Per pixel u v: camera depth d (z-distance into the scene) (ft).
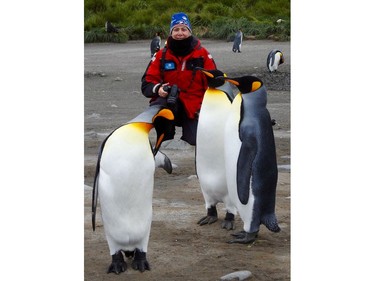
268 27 51.49
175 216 15.76
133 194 11.98
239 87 13.37
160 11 58.23
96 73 39.29
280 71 37.58
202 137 14.40
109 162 11.90
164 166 14.19
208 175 14.70
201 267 12.80
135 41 54.44
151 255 13.35
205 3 57.93
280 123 26.66
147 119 12.07
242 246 13.94
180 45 15.60
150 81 15.72
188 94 15.74
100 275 12.50
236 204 13.84
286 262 13.06
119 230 12.23
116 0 58.70
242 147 13.28
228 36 51.03
